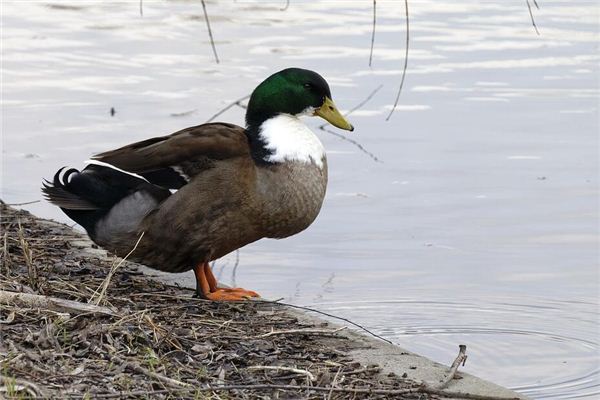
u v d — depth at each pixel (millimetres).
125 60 20406
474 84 18844
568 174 15273
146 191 10023
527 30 21797
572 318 11297
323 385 8164
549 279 12336
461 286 12109
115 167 10023
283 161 10312
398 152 16125
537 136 16609
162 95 18516
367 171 15477
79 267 10648
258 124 10656
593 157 15797
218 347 8750
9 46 21125
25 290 9227
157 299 10000
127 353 8195
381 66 19719
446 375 8547
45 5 23953
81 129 16953
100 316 8797
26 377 7562
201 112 17656
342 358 8812
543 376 9828
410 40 21172
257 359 8594
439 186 14953
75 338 8266
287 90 10766
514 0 23938
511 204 14359
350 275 12414
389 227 13766
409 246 13234
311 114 10977
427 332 10875
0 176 15086
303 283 12195
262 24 22297
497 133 16734
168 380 7738
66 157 15875
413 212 14180
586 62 19875
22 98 18406
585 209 14180
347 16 22844
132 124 17188
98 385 7586
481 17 22766
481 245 13219
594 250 13078
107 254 11281
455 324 11086
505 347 10523
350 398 7980
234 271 12516
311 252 13109
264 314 9906
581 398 9281
